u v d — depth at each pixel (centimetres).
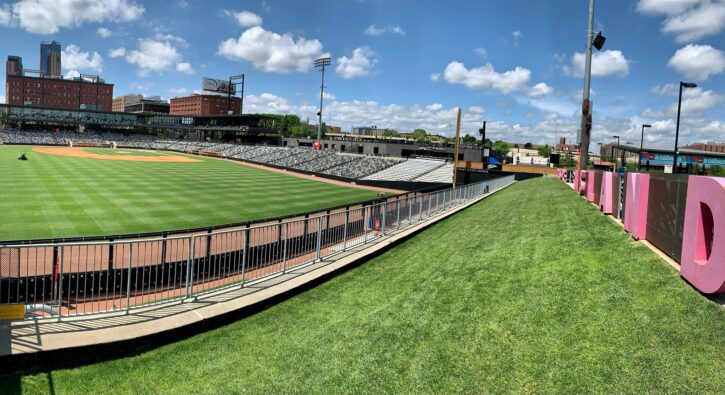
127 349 790
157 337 825
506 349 712
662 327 652
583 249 1086
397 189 5806
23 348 727
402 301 1023
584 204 1909
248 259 1316
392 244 1691
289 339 878
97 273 1300
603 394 562
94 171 5384
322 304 1072
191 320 889
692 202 758
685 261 774
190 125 13912
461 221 2259
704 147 12025
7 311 845
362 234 1748
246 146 11200
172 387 715
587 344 668
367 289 1171
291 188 4975
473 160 7819
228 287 1138
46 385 692
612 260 960
